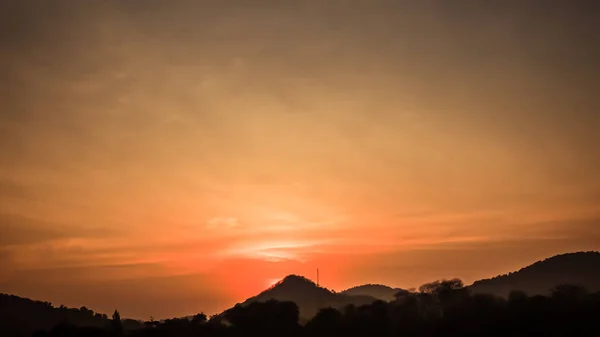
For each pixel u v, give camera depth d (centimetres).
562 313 13675
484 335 13400
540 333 12925
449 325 14250
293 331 14950
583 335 12394
